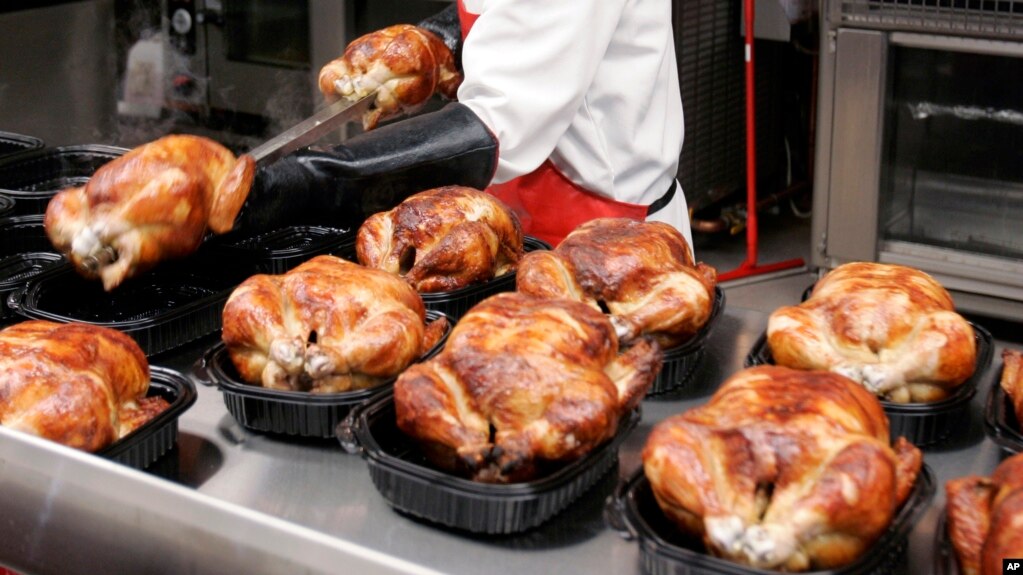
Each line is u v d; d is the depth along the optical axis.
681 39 3.19
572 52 1.67
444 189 1.49
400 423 1.05
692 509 0.91
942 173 2.72
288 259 1.54
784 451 0.91
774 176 3.96
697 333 1.30
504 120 1.67
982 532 0.90
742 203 3.78
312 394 1.15
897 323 1.15
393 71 1.89
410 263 1.46
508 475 1.01
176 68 2.62
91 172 2.04
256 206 1.51
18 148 2.10
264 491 1.09
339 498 1.08
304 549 0.92
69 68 2.45
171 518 0.98
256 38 2.73
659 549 0.90
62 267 1.47
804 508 0.88
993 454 1.13
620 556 0.99
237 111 2.72
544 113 1.68
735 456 0.92
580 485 1.04
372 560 0.89
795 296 3.30
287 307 1.21
